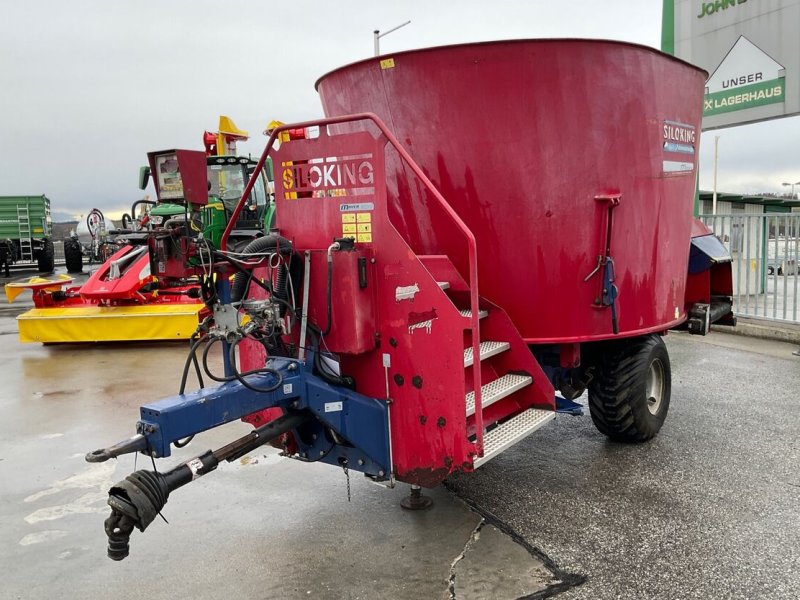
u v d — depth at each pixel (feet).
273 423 11.85
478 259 14.33
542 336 14.52
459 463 11.24
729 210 63.98
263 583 11.11
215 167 38.47
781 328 30.78
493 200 14.01
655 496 14.03
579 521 13.01
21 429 19.69
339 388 12.10
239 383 11.11
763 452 16.42
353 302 11.49
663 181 15.65
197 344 11.22
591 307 14.61
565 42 13.46
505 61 13.43
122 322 31.32
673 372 24.70
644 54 14.58
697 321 19.69
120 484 9.44
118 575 11.50
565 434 18.10
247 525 13.26
